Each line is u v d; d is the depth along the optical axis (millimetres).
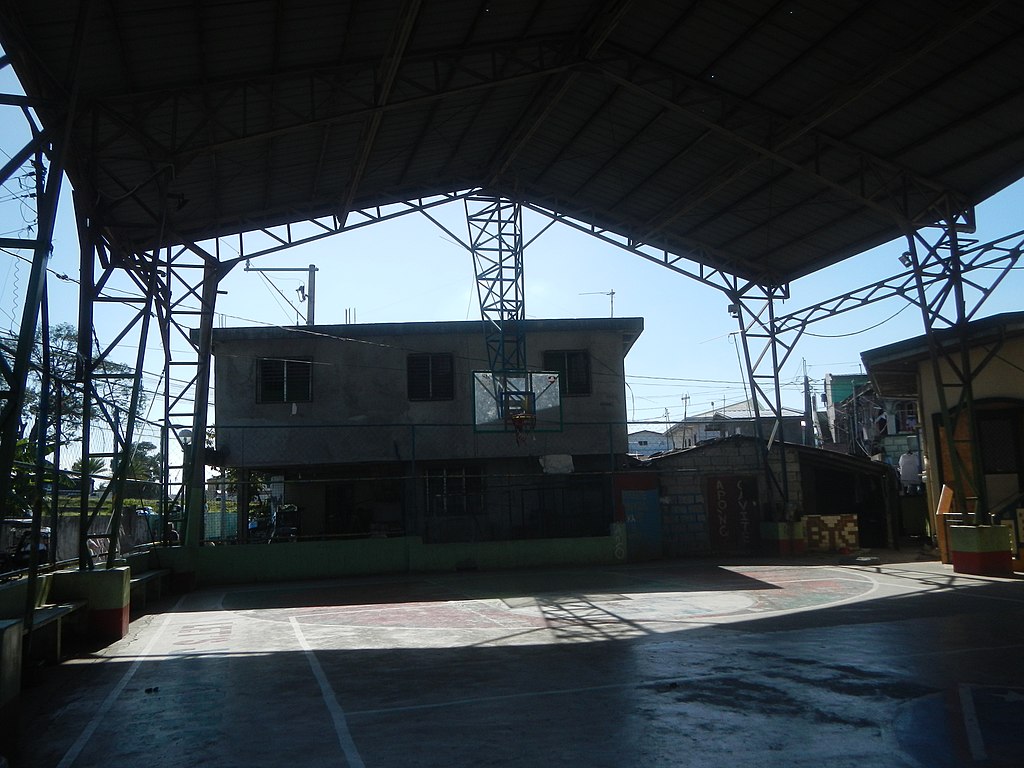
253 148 15539
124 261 16500
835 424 43406
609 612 12641
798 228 21328
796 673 7637
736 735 5617
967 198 17562
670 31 14820
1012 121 15156
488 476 21297
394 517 25203
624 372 25094
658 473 23766
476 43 14922
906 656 8383
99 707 7184
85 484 11555
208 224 18625
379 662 8969
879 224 19953
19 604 9102
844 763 4988
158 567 17781
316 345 23969
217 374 23594
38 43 10406
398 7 12203
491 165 21828
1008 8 12516
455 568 21359
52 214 7613
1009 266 15969
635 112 17984
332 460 23391
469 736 5801
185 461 18922
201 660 9469
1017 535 17312
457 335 24641
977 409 18859
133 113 12805
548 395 24000
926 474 22000
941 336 17422
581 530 24031
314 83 14047
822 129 16781
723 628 10617
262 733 6082
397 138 18031
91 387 11773
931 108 15344
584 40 15461
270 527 26875
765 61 15070
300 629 11883
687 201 21250
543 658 8883
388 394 24000
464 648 9742
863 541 25203
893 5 12852
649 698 6793
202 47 11758
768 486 23516
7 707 5629
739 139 16672
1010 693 6738
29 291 7242
